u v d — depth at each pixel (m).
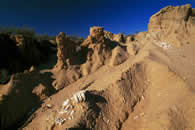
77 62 17.94
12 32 24.95
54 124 7.25
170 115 7.39
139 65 14.60
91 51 18.77
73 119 7.22
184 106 7.86
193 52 20.00
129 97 10.48
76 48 19.27
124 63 17.42
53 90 13.43
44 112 9.71
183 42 24.48
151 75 13.65
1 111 8.95
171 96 9.31
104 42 19.75
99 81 13.76
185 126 6.69
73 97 8.88
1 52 17.02
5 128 8.73
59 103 10.70
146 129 7.45
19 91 10.90
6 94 9.88
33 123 8.49
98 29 18.78
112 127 8.05
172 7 27.84
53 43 32.25
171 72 11.81
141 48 23.17
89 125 7.28
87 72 16.39
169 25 28.16
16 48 19.23
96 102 8.98
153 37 28.41
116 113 9.08
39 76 13.98
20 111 9.94
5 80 13.85
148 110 9.25
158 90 11.13
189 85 9.53
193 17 28.44
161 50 22.16
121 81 11.32
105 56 18.78
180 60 17.55
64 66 16.33
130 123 8.57
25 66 19.45
